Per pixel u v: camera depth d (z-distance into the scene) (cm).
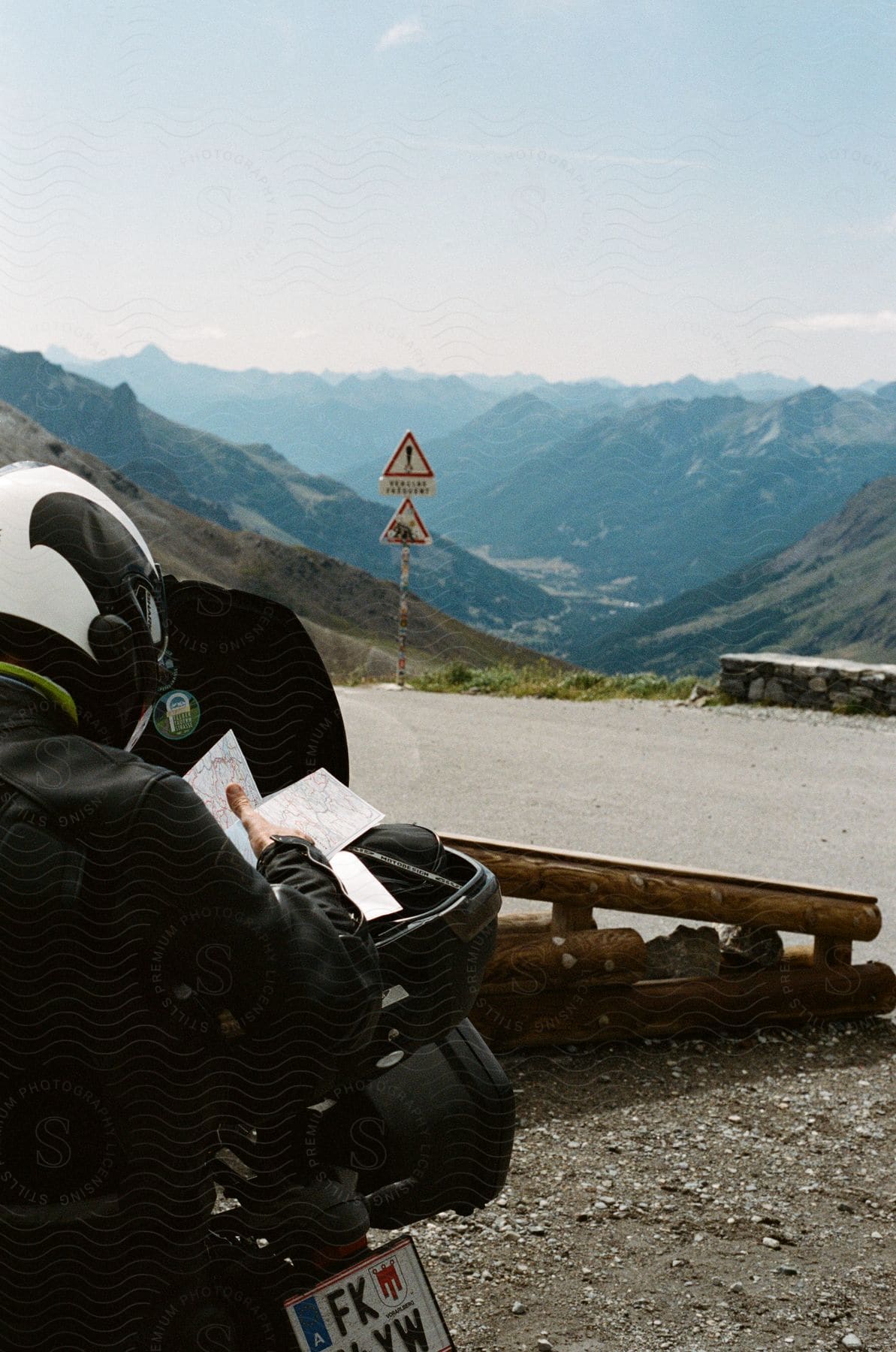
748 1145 384
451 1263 304
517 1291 293
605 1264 308
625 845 820
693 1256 315
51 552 155
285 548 15150
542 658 1945
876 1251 323
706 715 1473
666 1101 412
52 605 154
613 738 1287
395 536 1789
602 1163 364
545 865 427
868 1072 451
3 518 156
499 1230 321
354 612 14038
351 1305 184
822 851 830
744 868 773
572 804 944
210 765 188
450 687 1759
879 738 1323
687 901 449
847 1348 276
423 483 1778
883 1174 369
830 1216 341
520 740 1248
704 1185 355
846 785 1069
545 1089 414
